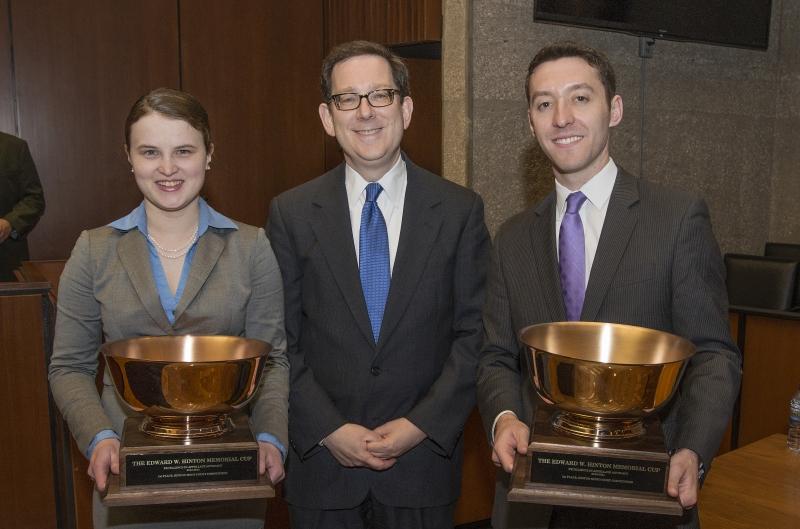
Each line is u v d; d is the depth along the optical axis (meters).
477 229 1.85
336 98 1.74
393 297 1.76
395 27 3.79
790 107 5.50
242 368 1.28
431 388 1.78
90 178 4.63
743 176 5.35
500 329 1.65
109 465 1.34
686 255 1.45
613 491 1.22
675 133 4.74
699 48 4.83
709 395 1.37
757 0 4.94
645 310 1.47
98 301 1.55
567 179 1.56
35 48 4.45
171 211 1.54
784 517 1.85
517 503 1.54
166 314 1.54
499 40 3.57
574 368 1.21
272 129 5.05
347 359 1.77
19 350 2.81
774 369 3.68
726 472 2.12
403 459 1.78
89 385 1.53
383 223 1.80
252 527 1.55
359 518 1.83
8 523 2.83
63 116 4.54
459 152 3.55
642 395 1.21
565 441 1.25
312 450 1.79
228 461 1.29
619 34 4.25
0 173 4.03
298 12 5.05
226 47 4.88
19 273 3.38
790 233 5.59
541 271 1.58
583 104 1.50
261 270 1.62
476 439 2.91
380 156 1.75
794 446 2.31
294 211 1.84
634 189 1.54
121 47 4.64
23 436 2.83
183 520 1.52
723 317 1.46
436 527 1.82
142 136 1.46
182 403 1.27
